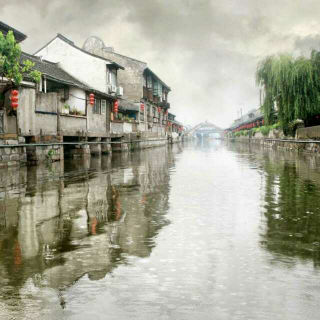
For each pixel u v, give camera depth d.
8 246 4.52
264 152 30.33
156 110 51.53
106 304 2.93
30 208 6.90
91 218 6.09
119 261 3.96
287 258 4.07
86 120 23.80
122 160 20.44
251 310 2.83
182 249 4.40
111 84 31.89
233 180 11.37
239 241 4.76
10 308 2.86
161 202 7.60
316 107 27.80
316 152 23.48
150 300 3.00
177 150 35.66
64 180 11.14
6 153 14.30
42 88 19.97
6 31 18.59
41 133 16.81
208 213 6.53
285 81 28.61
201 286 3.28
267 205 7.29
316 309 2.85
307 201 7.70
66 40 30.88
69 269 3.71
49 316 2.74
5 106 14.34
